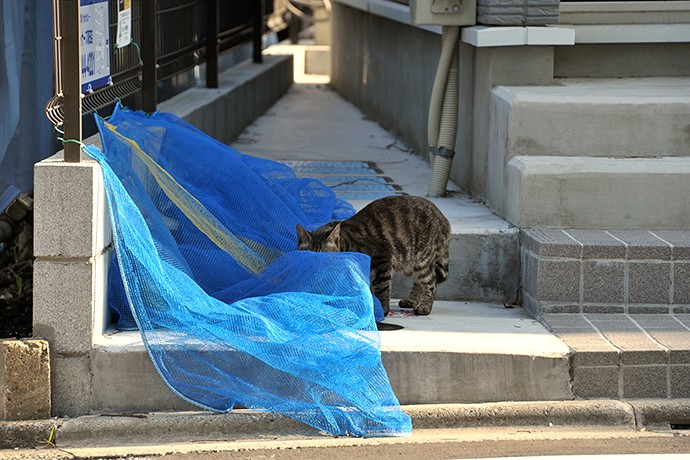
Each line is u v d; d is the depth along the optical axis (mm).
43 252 5531
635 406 5742
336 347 5621
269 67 15273
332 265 5941
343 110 15391
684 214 7039
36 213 5508
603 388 5844
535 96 7391
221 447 5352
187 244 6500
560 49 8836
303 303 5766
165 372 5625
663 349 5848
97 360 5625
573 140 7359
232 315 5672
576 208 7027
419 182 9180
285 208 6812
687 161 7176
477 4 8203
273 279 6242
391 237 6594
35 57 6957
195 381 5641
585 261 6547
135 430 5504
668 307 6590
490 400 5789
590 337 6078
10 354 5484
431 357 5750
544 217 7035
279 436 5547
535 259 6645
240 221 6738
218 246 6375
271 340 5609
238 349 5605
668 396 5871
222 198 6781
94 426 5480
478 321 6504
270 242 6648
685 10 8961
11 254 7262
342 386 5574
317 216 7312
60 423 5496
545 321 6430
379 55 13781
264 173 7391
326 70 21031
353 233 6516
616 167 7012
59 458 5238
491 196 7871
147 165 6285
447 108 8352
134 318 5715
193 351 5625
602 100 7332
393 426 5535
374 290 6531
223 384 5625
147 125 6852
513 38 7875
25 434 5453
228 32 13961
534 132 7352
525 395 5805
